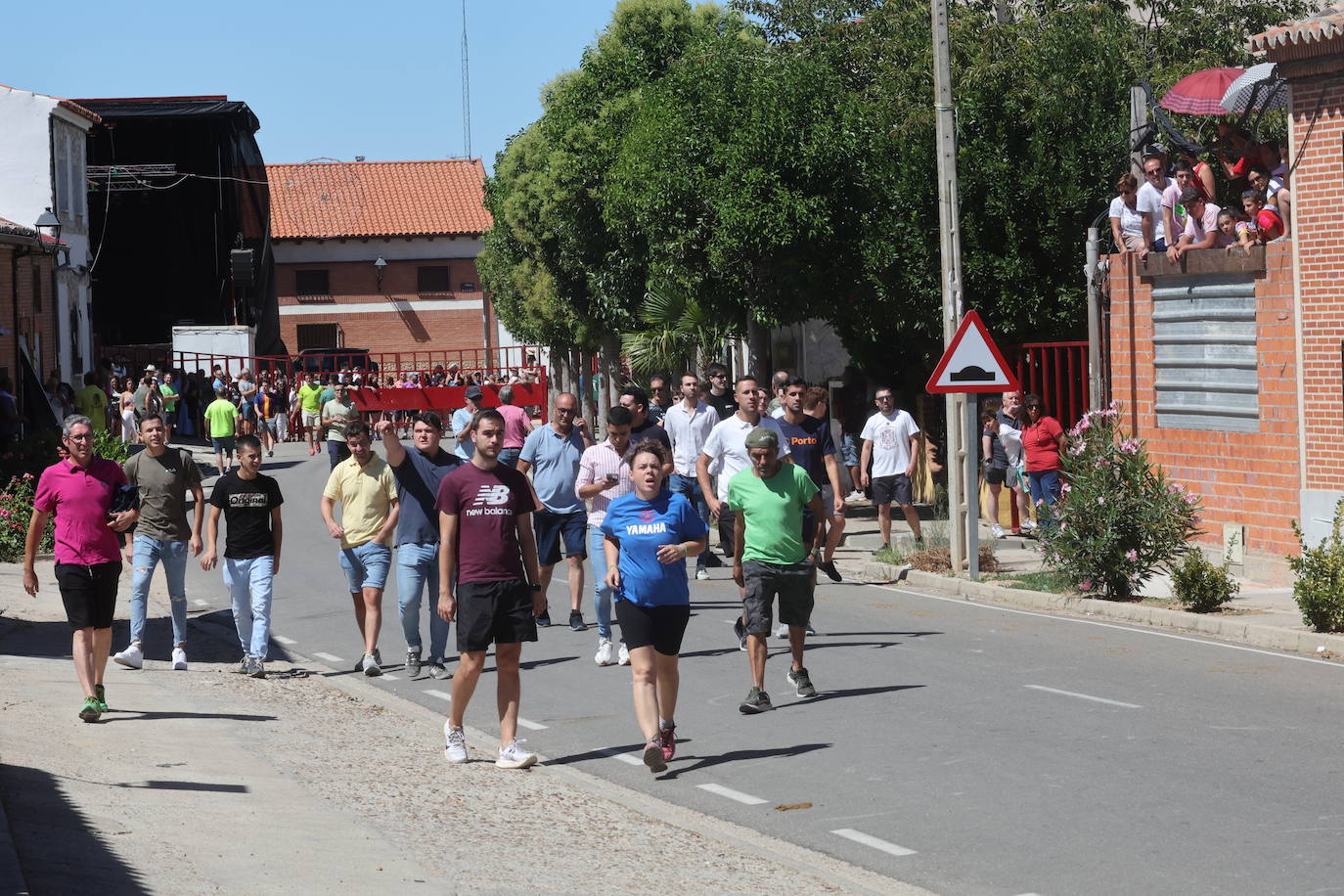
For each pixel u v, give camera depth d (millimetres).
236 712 13406
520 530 11516
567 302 52781
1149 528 18594
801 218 28531
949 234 21500
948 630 17219
